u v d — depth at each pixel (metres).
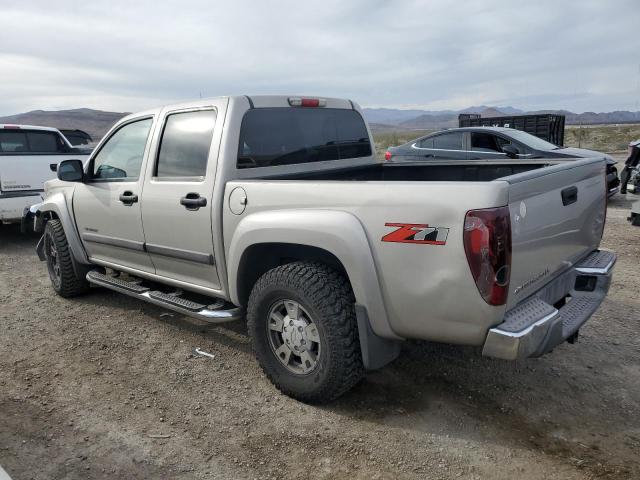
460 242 2.71
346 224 3.08
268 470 2.88
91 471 2.88
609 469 2.81
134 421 3.37
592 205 3.78
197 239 4.04
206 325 5.00
